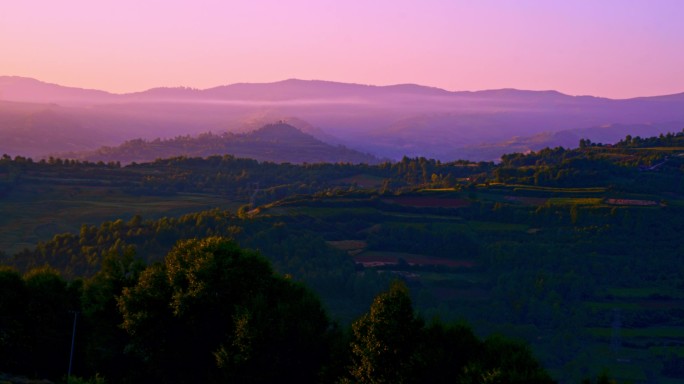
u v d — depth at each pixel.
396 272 124.00
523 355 40.22
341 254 129.62
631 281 125.94
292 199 174.62
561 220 153.50
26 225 166.25
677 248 139.12
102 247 118.62
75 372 47.16
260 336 42.56
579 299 117.69
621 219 150.25
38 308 47.53
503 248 134.12
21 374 46.16
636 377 90.88
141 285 45.94
